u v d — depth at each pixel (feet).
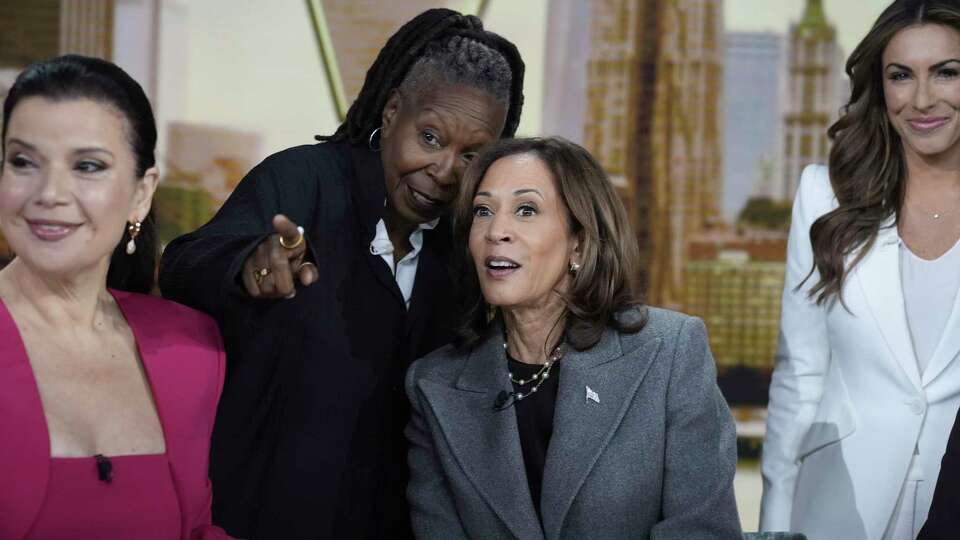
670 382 8.11
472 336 8.68
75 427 6.73
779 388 10.12
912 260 9.66
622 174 19.08
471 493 8.20
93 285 7.07
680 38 19.01
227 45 18.78
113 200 6.80
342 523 8.72
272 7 18.78
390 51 8.79
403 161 8.62
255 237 7.34
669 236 19.12
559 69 19.01
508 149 8.41
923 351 9.55
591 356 8.25
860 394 9.61
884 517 9.39
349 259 8.71
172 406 7.09
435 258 9.18
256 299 7.34
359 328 8.71
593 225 8.27
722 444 8.05
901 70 9.40
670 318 8.41
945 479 7.88
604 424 8.04
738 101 19.08
